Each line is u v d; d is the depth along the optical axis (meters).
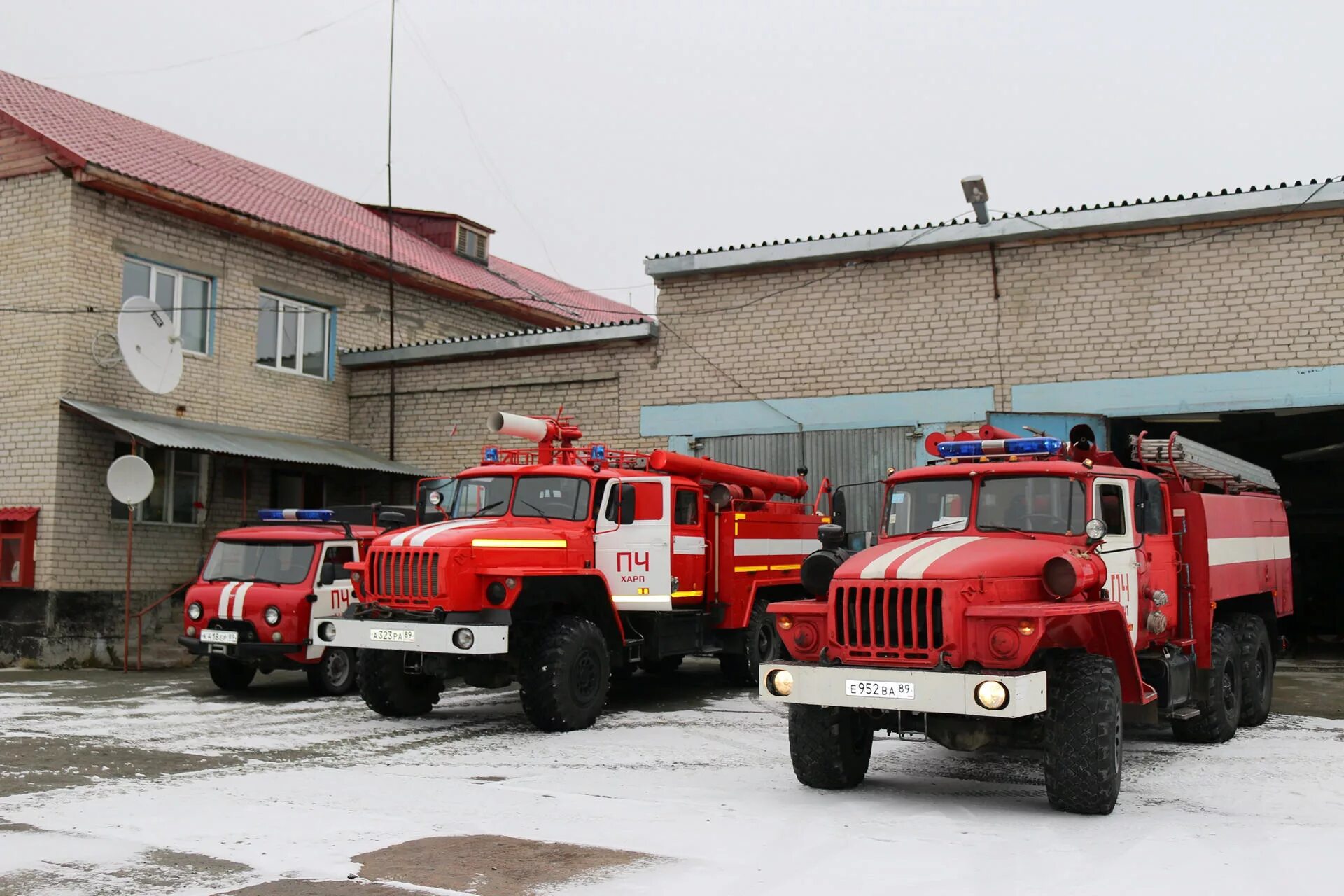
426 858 5.17
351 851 5.29
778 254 15.96
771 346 16.23
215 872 4.94
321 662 11.90
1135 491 7.75
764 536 12.70
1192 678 8.43
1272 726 9.70
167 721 9.98
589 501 10.66
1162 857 5.21
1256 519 10.09
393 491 19.03
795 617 6.71
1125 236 14.35
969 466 7.43
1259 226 13.69
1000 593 6.25
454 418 18.62
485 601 9.46
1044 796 6.71
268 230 17.66
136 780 7.11
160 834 5.62
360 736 9.13
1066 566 6.23
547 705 9.26
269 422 18.03
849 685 6.22
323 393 19.11
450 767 7.67
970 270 15.12
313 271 19.08
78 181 15.19
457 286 21.62
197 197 16.56
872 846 5.41
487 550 9.59
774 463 16.02
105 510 15.45
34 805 6.33
